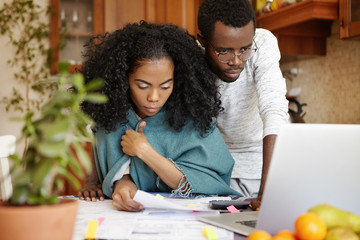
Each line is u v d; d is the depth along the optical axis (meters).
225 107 1.54
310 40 2.53
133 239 0.76
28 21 3.40
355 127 0.69
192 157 1.28
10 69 3.43
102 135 1.33
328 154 0.69
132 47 1.18
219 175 1.35
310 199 0.71
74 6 3.31
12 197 0.56
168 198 1.23
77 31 3.32
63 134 0.53
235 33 1.21
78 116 0.59
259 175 1.58
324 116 2.59
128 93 1.29
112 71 1.23
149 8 3.22
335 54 2.49
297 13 2.29
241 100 1.52
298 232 0.65
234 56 1.25
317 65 2.64
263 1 2.59
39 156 0.57
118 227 0.84
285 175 0.70
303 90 2.78
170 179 1.23
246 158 1.60
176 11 3.20
